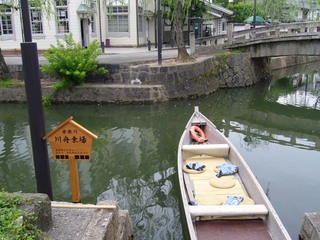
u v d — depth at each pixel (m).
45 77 14.06
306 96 15.58
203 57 15.91
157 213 5.21
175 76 13.53
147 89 12.71
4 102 13.40
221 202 4.67
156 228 4.78
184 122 10.73
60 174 6.73
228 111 12.56
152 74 13.30
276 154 7.99
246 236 3.86
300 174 6.69
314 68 24.94
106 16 23.08
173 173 6.81
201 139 7.14
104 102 12.85
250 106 13.49
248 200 4.64
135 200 5.66
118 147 8.43
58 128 4.27
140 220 5.00
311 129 10.54
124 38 23.38
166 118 11.18
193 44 16.89
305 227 4.18
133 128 10.11
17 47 19.78
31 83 4.05
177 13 14.73
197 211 3.96
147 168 7.09
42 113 4.20
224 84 16.23
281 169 6.96
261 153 8.05
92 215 3.28
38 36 19.42
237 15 34.50
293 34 15.21
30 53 3.97
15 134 9.45
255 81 17.83
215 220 4.15
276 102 14.29
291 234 4.57
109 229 3.16
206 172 5.71
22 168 7.06
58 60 12.59
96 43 12.91
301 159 7.61
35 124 4.17
